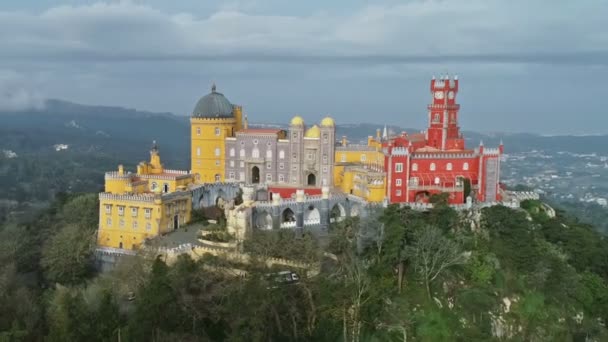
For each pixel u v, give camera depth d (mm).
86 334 94438
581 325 131625
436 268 125000
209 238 137750
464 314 121688
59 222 164875
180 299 100500
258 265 112438
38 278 144375
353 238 125938
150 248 129375
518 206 156875
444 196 145375
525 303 129000
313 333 106562
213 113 181875
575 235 151000
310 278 112250
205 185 165625
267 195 172250
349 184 168250
